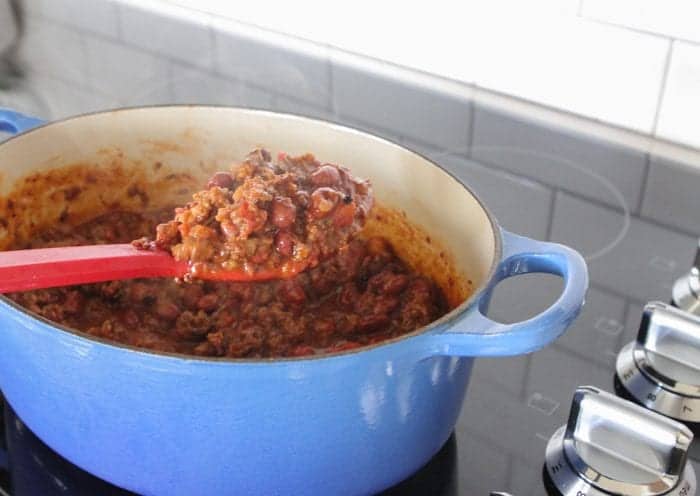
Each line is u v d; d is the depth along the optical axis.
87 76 1.09
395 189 0.72
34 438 0.58
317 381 0.46
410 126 0.98
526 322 0.48
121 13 1.24
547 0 0.93
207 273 0.62
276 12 1.14
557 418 0.59
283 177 0.62
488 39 0.99
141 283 0.69
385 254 0.75
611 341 0.66
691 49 0.87
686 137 0.92
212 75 1.09
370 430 0.50
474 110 1.01
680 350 0.58
